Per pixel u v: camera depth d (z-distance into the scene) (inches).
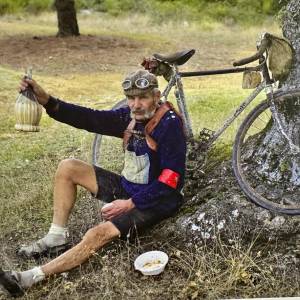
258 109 162.7
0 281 142.7
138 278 149.3
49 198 199.6
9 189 210.8
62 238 162.7
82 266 154.3
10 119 315.9
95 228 152.4
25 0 924.0
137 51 599.8
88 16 872.3
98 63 534.3
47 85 429.1
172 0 938.1
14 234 181.2
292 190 162.2
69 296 145.7
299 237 151.5
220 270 148.3
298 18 164.2
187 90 379.6
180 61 172.7
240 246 150.5
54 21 854.5
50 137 278.1
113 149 239.1
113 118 162.9
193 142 174.1
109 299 143.6
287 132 161.9
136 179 158.4
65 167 161.8
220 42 688.4
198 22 832.9
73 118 161.2
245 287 143.0
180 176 154.6
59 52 577.6
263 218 154.4
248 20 868.0
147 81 148.3
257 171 169.6
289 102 164.9
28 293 147.3
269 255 149.3
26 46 608.7
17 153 254.5
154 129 152.8
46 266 149.2
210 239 155.6
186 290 142.8
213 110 298.7
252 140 179.0
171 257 154.2
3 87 391.5
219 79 442.3
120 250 157.5
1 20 852.6
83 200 193.6
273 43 158.7
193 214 161.9
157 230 162.9
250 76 162.4
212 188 170.6
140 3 912.9
